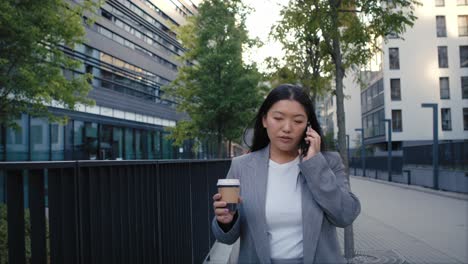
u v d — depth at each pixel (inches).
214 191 351.9
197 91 861.2
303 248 82.0
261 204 84.8
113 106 1111.0
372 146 2053.4
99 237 99.3
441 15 1768.0
